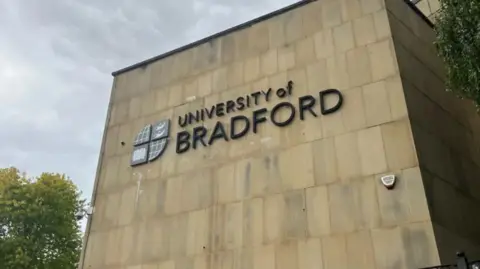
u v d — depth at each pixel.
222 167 13.56
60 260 30.17
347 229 10.82
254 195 12.57
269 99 13.73
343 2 13.92
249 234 12.12
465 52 9.88
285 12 14.97
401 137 11.19
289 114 13.10
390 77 12.06
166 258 13.20
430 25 14.90
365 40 12.95
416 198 10.35
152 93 16.80
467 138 13.74
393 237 10.21
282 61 14.13
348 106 12.27
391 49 12.41
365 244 10.45
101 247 14.61
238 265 11.89
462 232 11.02
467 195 12.14
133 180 15.27
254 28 15.39
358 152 11.56
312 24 14.18
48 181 31.61
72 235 31.52
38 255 29.36
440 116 12.87
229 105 14.48
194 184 13.86
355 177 11.30
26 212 29.38
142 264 13.55
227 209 12.84
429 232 9.88
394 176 10.80
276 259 11.41
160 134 15.53
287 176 12.29
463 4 9.84
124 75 18.16
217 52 15.91
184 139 14.88
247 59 14.96
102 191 15.75
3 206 29.41
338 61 13.08
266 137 13.19
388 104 11.74
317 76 13.20
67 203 31.50
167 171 14.67
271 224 11.91
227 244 12.34
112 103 17.70
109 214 15.10
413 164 10.74
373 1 13.41
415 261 9.77
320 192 11.60
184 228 13.34
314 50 13.68
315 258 10.91
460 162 12.67
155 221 14.02
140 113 16.64
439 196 10.88
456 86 10.59
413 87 12.28
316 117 12.59
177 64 16.78
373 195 10.88
